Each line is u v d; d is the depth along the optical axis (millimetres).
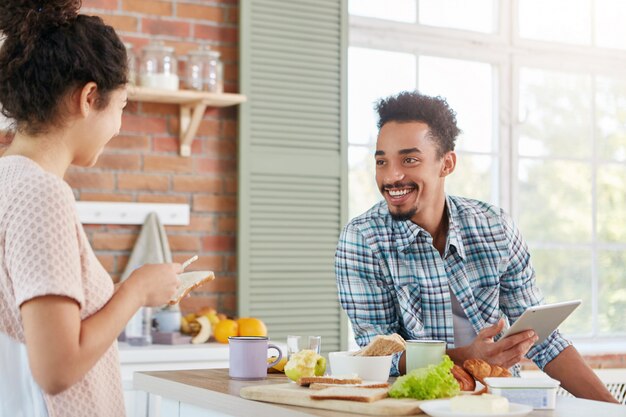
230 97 3793
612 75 4840
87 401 1656
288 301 3992
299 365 1862
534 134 4664
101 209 3703
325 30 4109
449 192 4457
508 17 4641
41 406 1597
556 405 1712
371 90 4355
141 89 3609
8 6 1588
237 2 4016
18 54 1593
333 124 4117
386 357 1909
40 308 1452
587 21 4836
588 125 4789
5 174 1563
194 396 1899
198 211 3918
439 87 4484
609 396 2311
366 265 2371
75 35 1595
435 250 2359
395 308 2414
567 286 4684
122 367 3234
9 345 1562
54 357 1447
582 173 4754
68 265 1495
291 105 4023
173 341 3451
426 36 4453
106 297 1651
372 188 4363
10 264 1490
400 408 1531
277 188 3986
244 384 1938
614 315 4773
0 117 2594
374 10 4375
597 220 4773
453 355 2072
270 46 3980
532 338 2014
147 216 3783
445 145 2318
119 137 3787
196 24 3943
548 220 4664
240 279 3889
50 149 1618
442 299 2359
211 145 3957
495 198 4559
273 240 3969
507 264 2402
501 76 4602
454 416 1446
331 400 1603
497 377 1774
